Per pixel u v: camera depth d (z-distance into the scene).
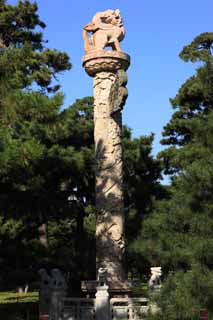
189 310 8.96
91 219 21.72
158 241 12.27
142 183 23.28
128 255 18.64
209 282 9.02
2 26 22.52
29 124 15.23
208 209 10.02
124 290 16.22
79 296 21.30
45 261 21.64
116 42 18.61
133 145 23.58
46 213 20.45
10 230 20.50
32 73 20.11
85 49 18.94
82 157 19.84
